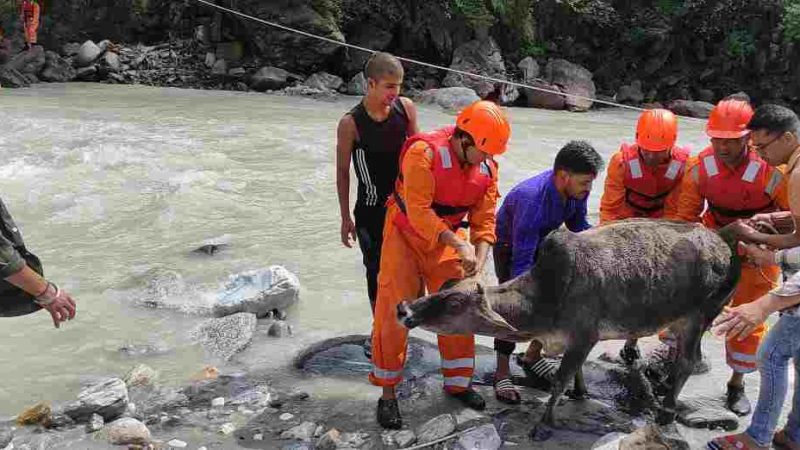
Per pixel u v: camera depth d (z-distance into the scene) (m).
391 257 4.28
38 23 17.56
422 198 4.06
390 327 4.23
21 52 17.39
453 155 4.07
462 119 4.02
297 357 5.15
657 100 19.94
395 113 4.80
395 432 4.25
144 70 17.89
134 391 4.67
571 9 19.73
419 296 4.36
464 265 3.98
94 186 8.98
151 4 18.78
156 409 4.48
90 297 6.07
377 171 4.87
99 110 13.41
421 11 18.75
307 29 17.53
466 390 4.53
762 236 3.99
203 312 5.81
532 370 4.89
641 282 3.97
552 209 4.36
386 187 4.91
